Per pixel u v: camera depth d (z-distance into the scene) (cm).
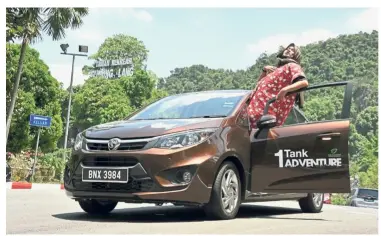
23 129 2861
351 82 502
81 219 488
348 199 1884
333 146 471
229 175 474
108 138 458
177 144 443
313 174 477
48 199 753
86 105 4956
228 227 427
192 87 7506
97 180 452
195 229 414
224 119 485
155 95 5512
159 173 434
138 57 6381
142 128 459
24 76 2948
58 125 3098
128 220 481
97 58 6250
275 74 548
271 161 491
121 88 5206
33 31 1827
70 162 479
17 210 575
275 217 545
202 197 447
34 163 1870
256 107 539
